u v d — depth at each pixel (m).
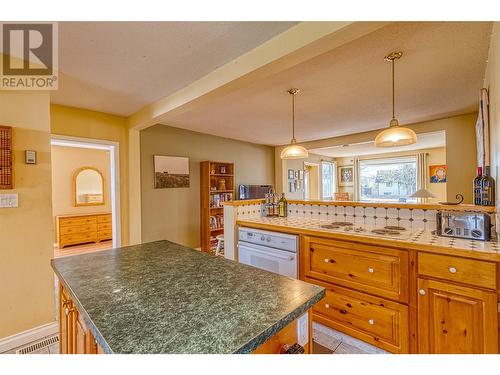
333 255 2.00
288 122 4.31
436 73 2.44
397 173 7.58
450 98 3.15
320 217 2.73
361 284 1.86
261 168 6.46
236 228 2.76
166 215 4.47
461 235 1.71
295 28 1.68
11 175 1.98
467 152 3.82
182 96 2.69
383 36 1.82
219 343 0.64
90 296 0.91
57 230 5.39
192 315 0.77
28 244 2.07
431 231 1.98
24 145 2.06
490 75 2.03
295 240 2.22
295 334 0.85
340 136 5.50
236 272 1.15
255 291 0.94
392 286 1.72
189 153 4.86
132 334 0.68
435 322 1.54
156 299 0.88
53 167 5.49
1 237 1.96
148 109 3.23
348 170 8.60
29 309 2.06
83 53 2.00
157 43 1.88
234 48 1.96
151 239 4.25
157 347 0.62
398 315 1.69
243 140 5.93
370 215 2.38
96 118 3.45
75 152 5.78
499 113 1.53
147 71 2.32
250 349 0.64
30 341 2.05
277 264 2.34
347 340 1.98
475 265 1.41
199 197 5.01
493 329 1.36
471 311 1.42
